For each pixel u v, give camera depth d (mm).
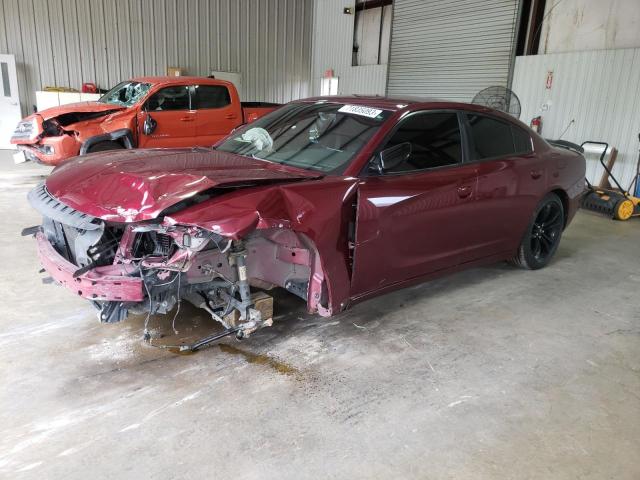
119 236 2562
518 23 9391
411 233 3105
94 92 12188
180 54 13555
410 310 3635
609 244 5707
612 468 2117
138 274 2398
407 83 12305
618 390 2721
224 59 14258
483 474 2043
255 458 2062
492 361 2965
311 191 2621
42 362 2686
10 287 3650
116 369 2658
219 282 2705
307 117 3551
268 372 2715
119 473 1942
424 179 3143
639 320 3646
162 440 2139
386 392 2590
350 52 14281
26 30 11664
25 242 4711
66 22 11984
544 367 2926
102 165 2846
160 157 3047
